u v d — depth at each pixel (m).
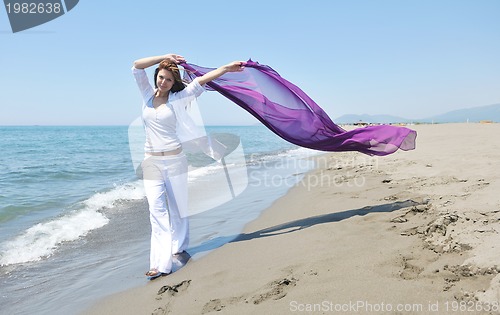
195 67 4.84
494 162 7.68
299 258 3.72
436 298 2.59
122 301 3.45
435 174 7.19
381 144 5.24
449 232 3.62
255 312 2.81
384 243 3.78
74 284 3.98
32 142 36.91
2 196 9.00
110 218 6.78
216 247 4.70
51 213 7.30
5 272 4.38
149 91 4.46
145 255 4.80
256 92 5.19
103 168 15.04
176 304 3.21
